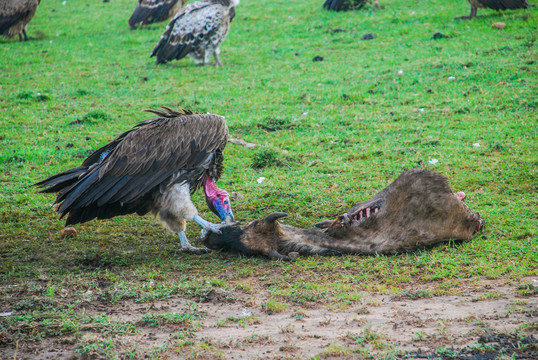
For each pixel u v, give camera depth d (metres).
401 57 22.62
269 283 8.25
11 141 16.39
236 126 16.92
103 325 6.53
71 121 18.16
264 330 6.41
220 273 8.88
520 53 20.91
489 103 17.17
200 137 9.58
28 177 13.88
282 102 19.11
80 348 5.92
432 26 26.06
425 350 5.59
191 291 7.81
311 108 18.38
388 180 12.70
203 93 20.61
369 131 15.96
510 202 10.99
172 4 31.86
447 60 21.30
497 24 24.34
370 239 9.28
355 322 6.50
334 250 9.34
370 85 19.88
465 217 9.30
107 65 25.55
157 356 5.73
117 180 9.16
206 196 10.11
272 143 15.55
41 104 20.16
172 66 24.95
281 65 23.64
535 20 24.58
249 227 9.58
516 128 15.20
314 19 30.25
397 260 8.85
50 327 6.48
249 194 12.48
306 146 15.24
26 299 7.47
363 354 5.57
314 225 10.82
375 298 7.38
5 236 10.73
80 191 8.98
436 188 9.10
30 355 5.81
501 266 8.18
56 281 8.41
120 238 10.71
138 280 8.54
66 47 28.97
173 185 9.52
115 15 36.06
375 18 28.55
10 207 12.18
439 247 9.16
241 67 23.89
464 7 28.41
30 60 26.55
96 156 9.62
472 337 5.82
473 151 13.92
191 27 23.75
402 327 6.25
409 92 18.94
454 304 6.91
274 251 9.38
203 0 24.59
